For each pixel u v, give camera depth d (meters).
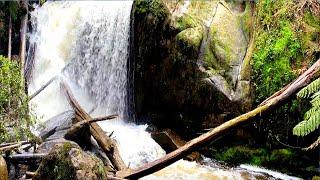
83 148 6.76
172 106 7.74
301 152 6.56
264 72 6.73
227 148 7.09
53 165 4.74
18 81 5.82
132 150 7.14
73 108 7.50
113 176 5.43
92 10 9.16
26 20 9.05
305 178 6.48
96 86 8.90
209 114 7.25
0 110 5.63
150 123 8.10
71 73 9.14
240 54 7.23
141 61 7.88
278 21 6.90
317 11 6.74
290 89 5.45
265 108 5.50
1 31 8.70
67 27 9.38
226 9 7.63
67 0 9.96
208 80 7.11
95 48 8.92
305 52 6.53
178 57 7.40
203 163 6.95
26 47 9.02
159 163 5.62
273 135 6.72
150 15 7.56
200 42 7.29
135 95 8.23
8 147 5.45
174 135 7.60
